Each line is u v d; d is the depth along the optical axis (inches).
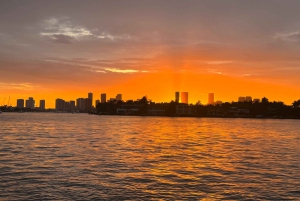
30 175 1216.2
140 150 1985.7
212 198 952.9
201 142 2600.9
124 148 2084.2
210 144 2440.9
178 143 2479.1
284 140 2992.1
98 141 2554.1
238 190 1035.9
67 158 1622.8
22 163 1466.5
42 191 1006.4
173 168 1379.2
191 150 2018.9
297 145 2482.8
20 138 2775.6
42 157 1649.9
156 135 3346.5
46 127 4773.6
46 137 2906.0
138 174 1251.2
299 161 1606.8
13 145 2206.0
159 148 2108.8
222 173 1286.9
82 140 2625.5
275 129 5236.2
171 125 6235.2
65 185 1077.1
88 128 4626.0
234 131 4446.4
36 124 5782.5
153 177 1203.2
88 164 1453.0
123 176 1214.3
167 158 1656.0
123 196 964.0
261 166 1453.0
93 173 1261.1
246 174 1272.1
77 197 950.4
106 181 1136.2
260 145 2445.9
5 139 2667.3
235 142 2674.7
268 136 3533.5
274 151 2047.2
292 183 1129.4
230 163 1524.4
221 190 1035.3
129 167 1391.5
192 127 5516.7
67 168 1355.8
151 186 1075.3
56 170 1312.7
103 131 3932.1
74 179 1159.0
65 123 6451.8
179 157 1696.6
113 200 927.7
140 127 5172.2
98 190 1022.4
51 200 922.7
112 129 4424.2
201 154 1830.7
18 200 920.9
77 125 5595.5
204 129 4859.7
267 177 1220.5
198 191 1021.8
